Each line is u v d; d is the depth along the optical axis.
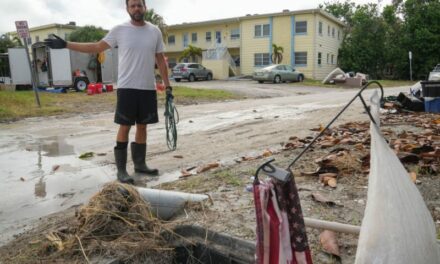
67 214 3.86
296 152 5.58
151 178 4.93
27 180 5.09
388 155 1.96
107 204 3.24
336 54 37.66
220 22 36.38
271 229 1.92
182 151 6.35
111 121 10.30
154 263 3.00
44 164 5.89
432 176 4.10
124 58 4.76
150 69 4.87
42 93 19.05
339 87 24.31
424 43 35.91
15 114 11.49
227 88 22.22
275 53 33.06
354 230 2.62
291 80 28.95
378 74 38.34
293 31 32.81
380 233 1.85
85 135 8.27
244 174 4.56
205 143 6.93
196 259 3.11
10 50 21.30
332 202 3.48
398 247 1.81
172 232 3.14
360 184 4.00
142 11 4.70
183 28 39.25
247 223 3.18
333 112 10.62
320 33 33.12
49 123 10.14
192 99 15.62
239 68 37.00
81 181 5.00
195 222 3.22
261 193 1.91
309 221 2.72
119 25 4.77
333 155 4.76
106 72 21.72
